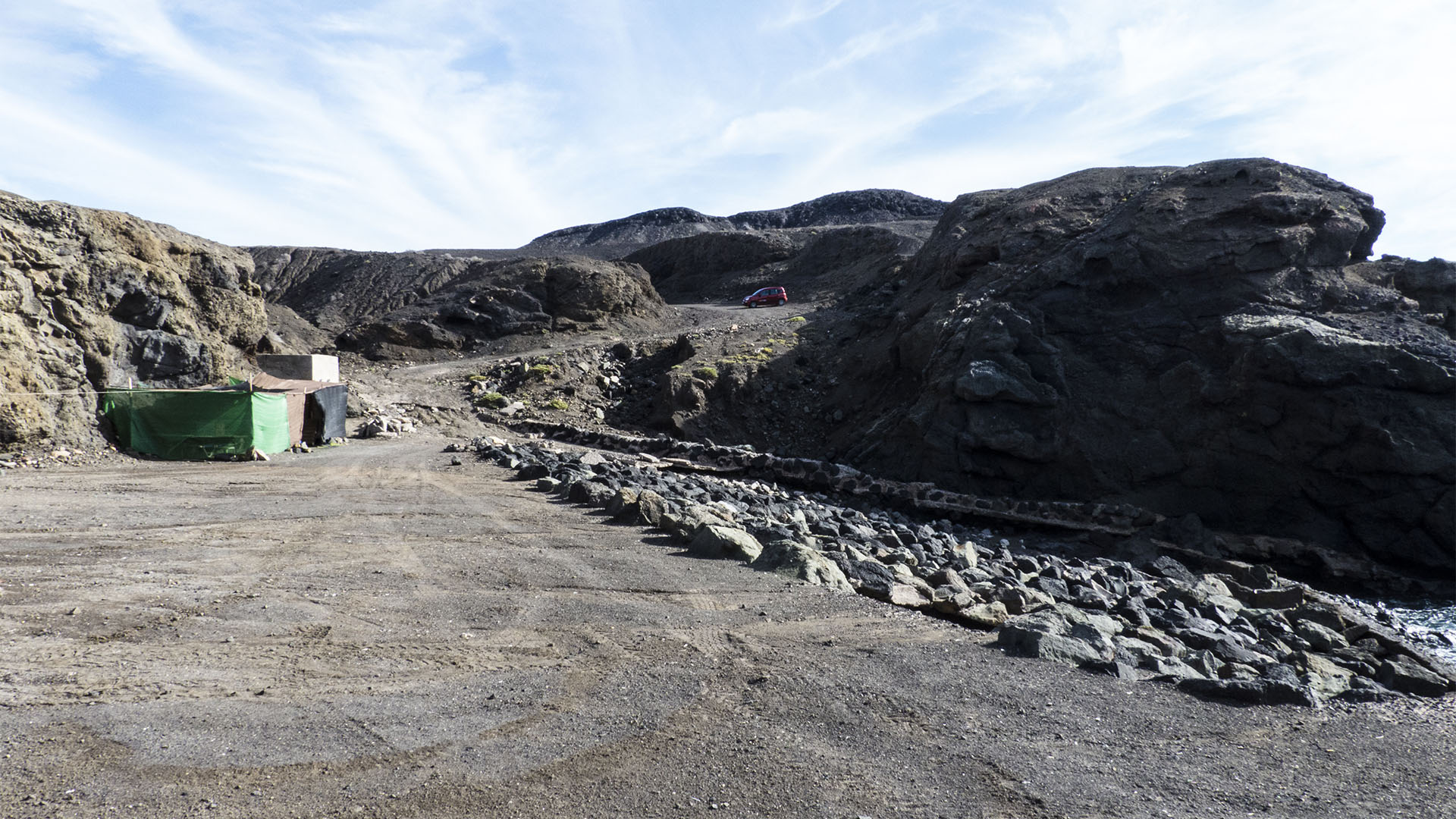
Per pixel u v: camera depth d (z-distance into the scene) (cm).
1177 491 2789
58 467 1959
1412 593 2286
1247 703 571
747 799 396
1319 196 3142
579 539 1165
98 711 499
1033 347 3225
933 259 4906
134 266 2598
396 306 8525
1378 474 2422
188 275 2877
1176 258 3181
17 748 441
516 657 636
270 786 401
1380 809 402
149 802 381
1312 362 2566
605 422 4200
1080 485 2928
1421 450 2358
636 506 1316
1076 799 401
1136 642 727
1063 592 1058
